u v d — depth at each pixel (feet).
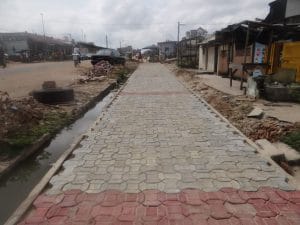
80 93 39.55
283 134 18.34
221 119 23.67
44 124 23.06
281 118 21.81
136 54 249.96
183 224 9.60
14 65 106.52
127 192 11.69
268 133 19.01
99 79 57.82
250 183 12.26
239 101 29.48
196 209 10.42
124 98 35.19
